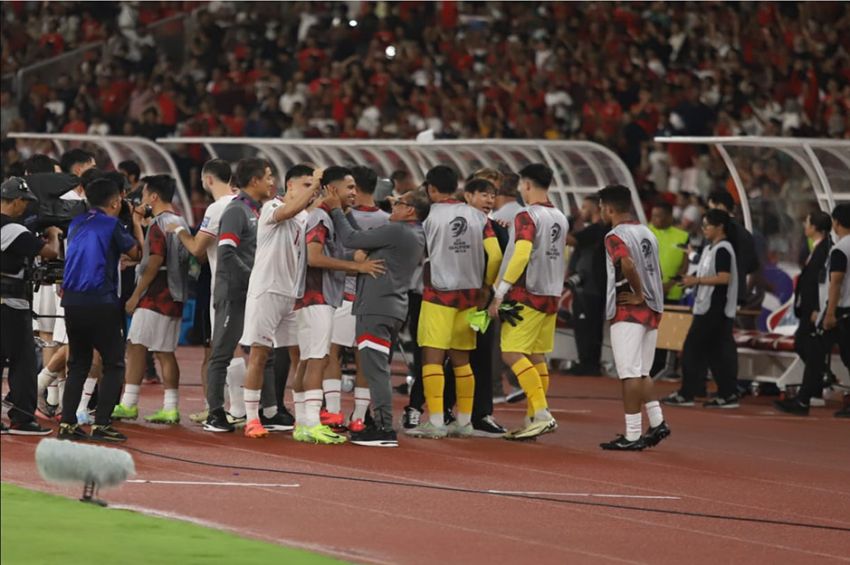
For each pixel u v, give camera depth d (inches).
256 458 987.3
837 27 2463.1
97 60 2891.2
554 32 2699.3
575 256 1695.4
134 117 2699.3
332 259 1051.9
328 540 739.4
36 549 703.7
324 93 2605.8
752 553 755.4
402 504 844.0
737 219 1804.9
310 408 1072.2
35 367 1035.3
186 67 2871.6
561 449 1104.8
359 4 2886.3
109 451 791.1
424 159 1813.5
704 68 2479.1
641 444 1115.9
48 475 786.2
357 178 1101.1
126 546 713.6
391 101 2556.6
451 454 1048.2
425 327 1121.4
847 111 2287.2
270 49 2824.8
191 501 826.2
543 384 1163.3
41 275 1042.1
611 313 1114.1
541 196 1140.5
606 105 2345.0
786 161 1600.6
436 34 2733.8
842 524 848.3
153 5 3078.2
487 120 2417.6
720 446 1170.6
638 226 1109.1
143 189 1184.2
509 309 1114.7
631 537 781.3
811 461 1109.1
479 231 1119.6
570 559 721.0
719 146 1633.9
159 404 1298.0
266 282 1059.9
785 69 2415.1
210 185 1127.0
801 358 1432.1
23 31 3065.9
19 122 2733.8
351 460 995.3
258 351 1072.8
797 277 1558.8
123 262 1147.9
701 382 1528.1
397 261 1061.8
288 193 1046.4
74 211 1059.3
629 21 2583.7
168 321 1137.4
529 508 848.9
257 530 757.9
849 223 1389.0
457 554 720.3
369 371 1066.7
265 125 2561.5
